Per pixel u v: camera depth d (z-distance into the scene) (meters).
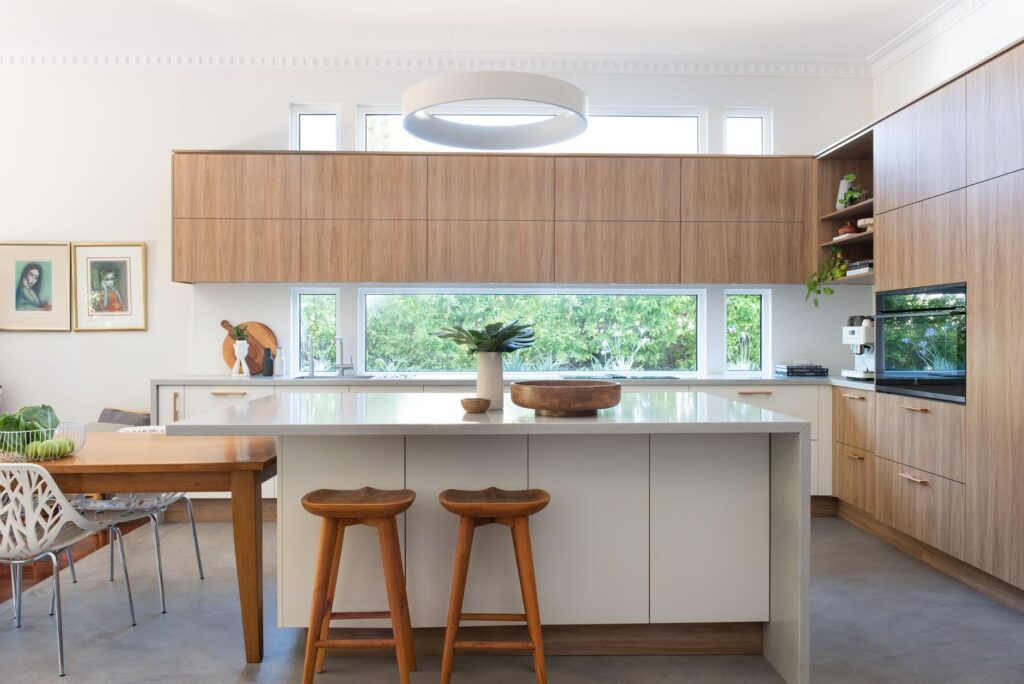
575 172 4.48
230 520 4.27
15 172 4.66
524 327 2.50
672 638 2.45
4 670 2.28
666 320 4.97
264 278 4.39
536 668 2.08
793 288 4.86
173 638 2.54
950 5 3.95
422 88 2.49
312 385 4.26
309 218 4.41
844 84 4.88
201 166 4.38
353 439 2.35
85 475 2.32
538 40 4.49
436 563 2.36
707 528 2.38
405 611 2.21
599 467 2.36
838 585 3.09
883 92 4.77
